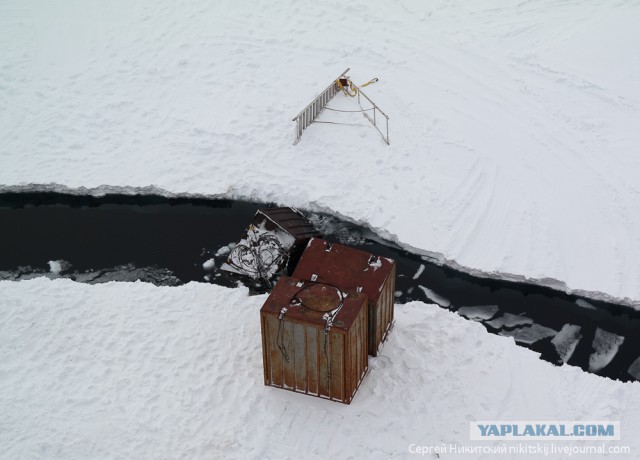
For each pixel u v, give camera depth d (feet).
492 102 54.03
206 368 35.14
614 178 47.26
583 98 53.78
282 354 32.55
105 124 53.78
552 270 41.42
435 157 49.47
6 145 52.31
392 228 44.57
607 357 36.96
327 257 34.96
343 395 32.89
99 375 34.76
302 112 50.08
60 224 47.34
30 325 37.45
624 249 42.63
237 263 41.60
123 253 44.39
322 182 47.85
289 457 31.35
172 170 49.65
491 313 39.73
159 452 31.42
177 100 55.77
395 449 31.68
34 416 32.83
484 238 43.73
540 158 49.24
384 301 34.42
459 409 33.35
